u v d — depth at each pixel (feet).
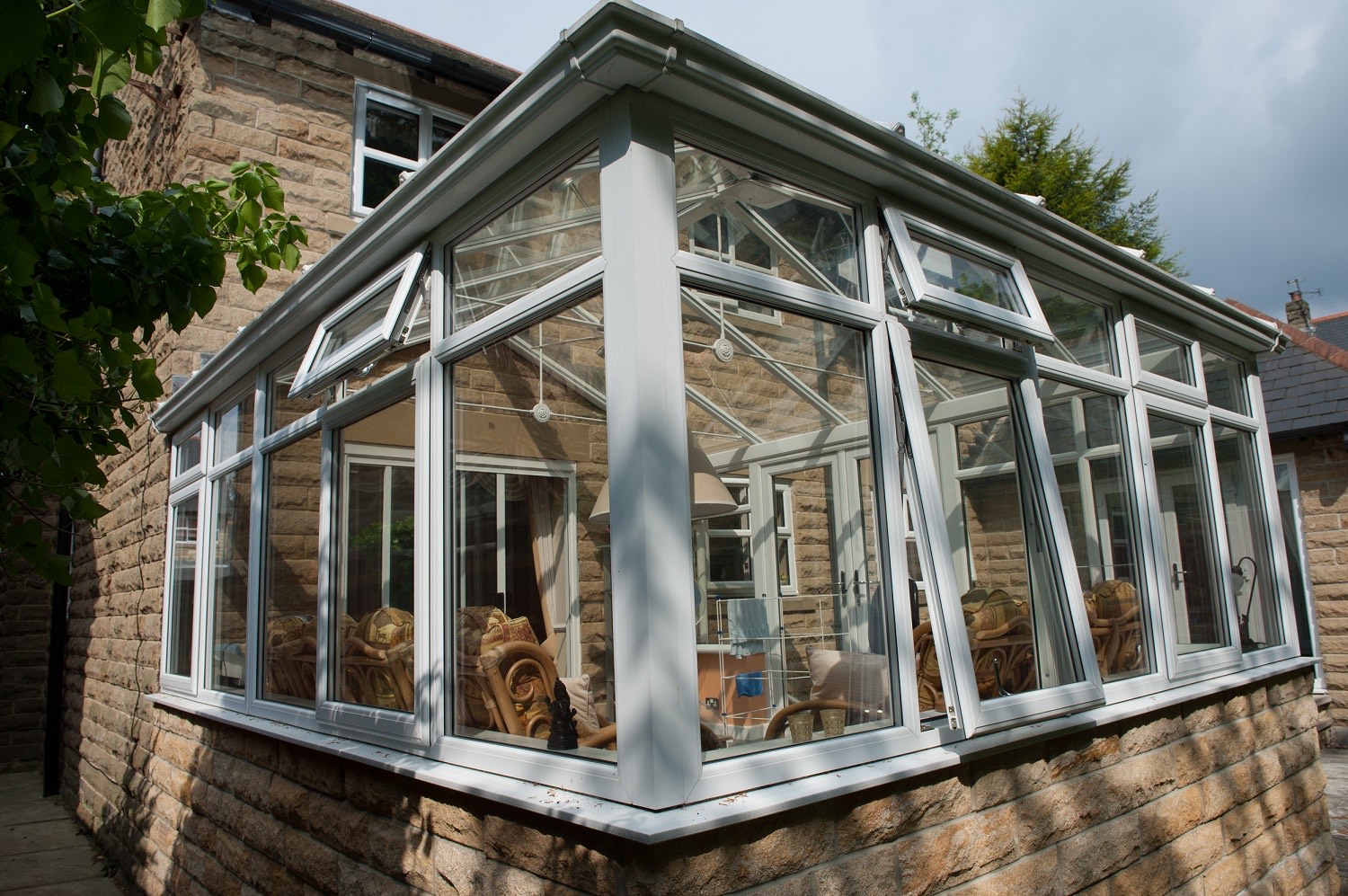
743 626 11.13
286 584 17.12
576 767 9.65
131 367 13.38
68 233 12.22
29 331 12.05
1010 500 13.70
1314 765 20.18
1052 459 15.12
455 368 12.73
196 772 19.93
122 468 29.76
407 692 12.93
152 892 21.44
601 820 8.57
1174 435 18.56
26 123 10.98
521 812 9.93
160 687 23.68
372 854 12.64
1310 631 35.86
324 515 15.30
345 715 14.08
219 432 21.68
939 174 12.64
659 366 9.45
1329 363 37.19
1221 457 20.26
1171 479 18.13
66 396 11.23
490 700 11.42
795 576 12.01
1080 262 15.78
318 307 16.24
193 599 21.98
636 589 9.05
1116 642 15.39
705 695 10.37
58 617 35.53
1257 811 17.54
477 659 11.69
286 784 15.57
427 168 12.01
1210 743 16.62
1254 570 20.39
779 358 11.78
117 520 29.78
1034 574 13.65
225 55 26.63
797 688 11.22
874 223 12.48
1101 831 13.48
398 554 13.26
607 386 9.67
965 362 13.30
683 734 8.96
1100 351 16.94
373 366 14.26
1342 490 35.88
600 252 10.09
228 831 17.69
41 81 9.94
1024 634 13.16
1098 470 16.07
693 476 11.20
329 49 28.73
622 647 9.19
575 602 10.50
